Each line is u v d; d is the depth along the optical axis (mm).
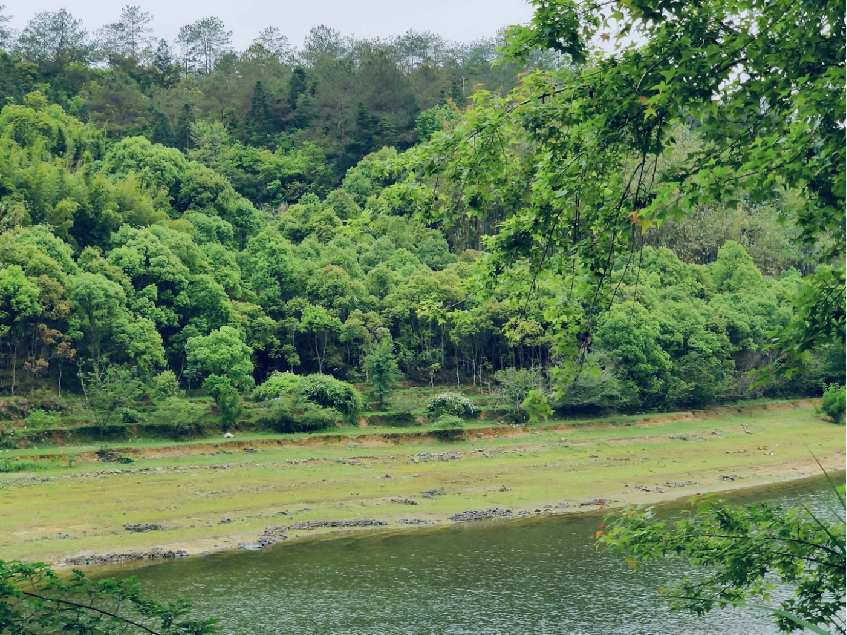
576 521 46906
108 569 37594
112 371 66500
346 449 67188
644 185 11180
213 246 95438
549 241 11531
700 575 34250
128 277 81562
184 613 11203
